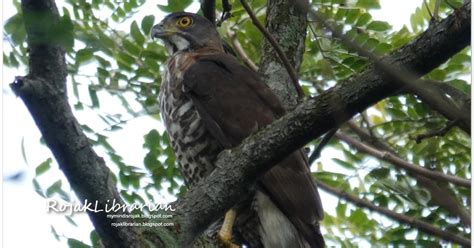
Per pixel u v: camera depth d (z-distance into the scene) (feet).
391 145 35.86
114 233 24.86
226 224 33.24
